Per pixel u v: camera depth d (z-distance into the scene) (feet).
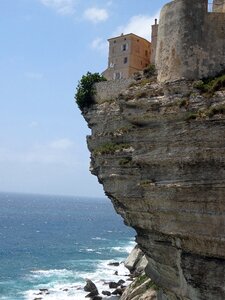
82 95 129.08
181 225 94.53
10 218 641.40
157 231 101.91
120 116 114.42
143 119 102.53
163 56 102.42
